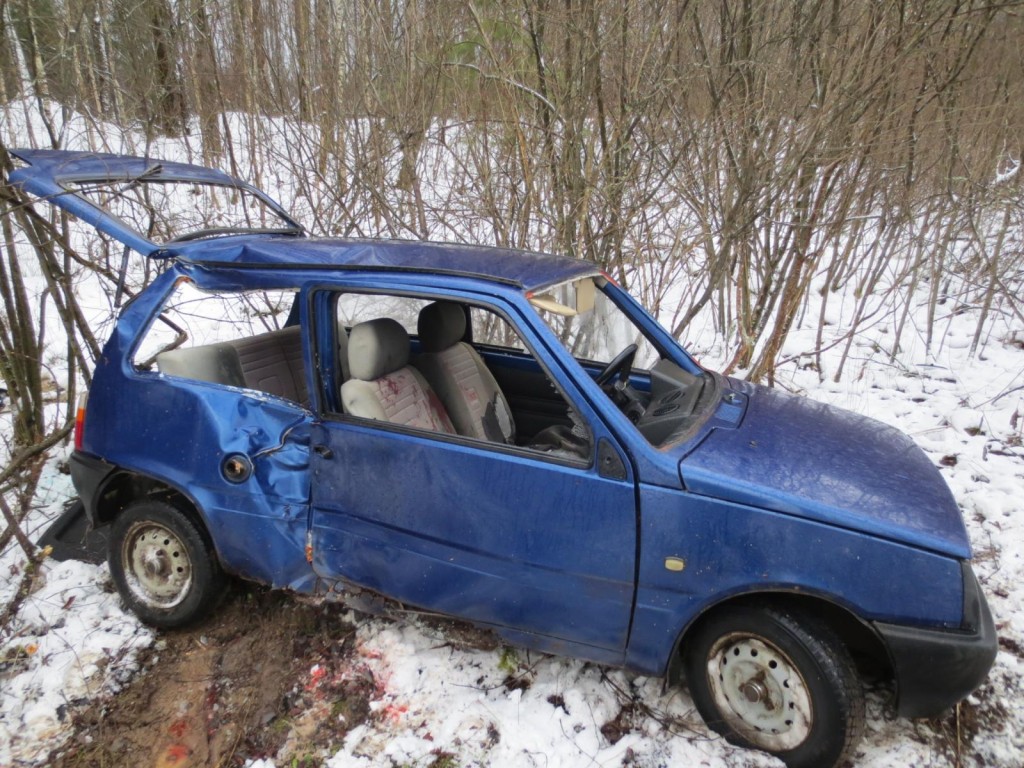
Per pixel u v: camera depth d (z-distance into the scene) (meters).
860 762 2.54
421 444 2.68
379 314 3.07
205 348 3.30
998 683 2.90
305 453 2.89
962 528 2.47
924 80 5.22
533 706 2.75
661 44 5.20
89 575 3.52
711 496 2.38
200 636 3.19
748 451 2.61
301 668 2.98
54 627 3.20
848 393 5.94
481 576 2.66
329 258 2.89
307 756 2.56
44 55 5.17
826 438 2.87
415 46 5.89
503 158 5.58
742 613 2.44
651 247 5.53
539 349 2.58
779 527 2.33
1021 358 6.43
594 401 2.49
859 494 2.46
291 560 2.96
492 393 3.63
